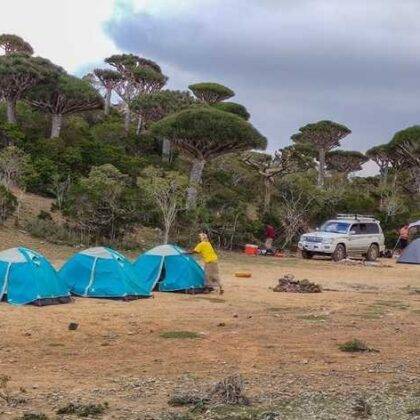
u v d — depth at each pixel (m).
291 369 8.98
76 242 26.75
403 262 30.39
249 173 42.59
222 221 32.94
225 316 13.41
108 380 8.16
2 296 14.19
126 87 69.38
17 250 14.70
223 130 35.16
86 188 28.28
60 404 6.97
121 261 15.89
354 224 31.94
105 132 50.28
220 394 7.38
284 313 14.09
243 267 25.39
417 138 59.81
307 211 38.97
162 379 8.26
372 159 71.12
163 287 16.92
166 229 29.19
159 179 29.48
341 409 7.07
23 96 44.22
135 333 11.34
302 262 29.09
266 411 6.91
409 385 8.23
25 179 32.91
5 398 7.10
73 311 13.41
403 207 46.81
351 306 15.48
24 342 10.34
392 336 11.71
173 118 35.84
